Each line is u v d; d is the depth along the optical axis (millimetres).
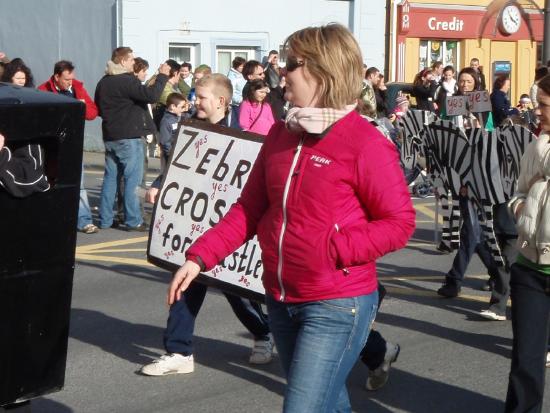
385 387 5711
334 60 3340
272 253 3426
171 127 11578
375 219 3369
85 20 21203
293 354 3449
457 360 6254
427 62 25891
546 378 5797
